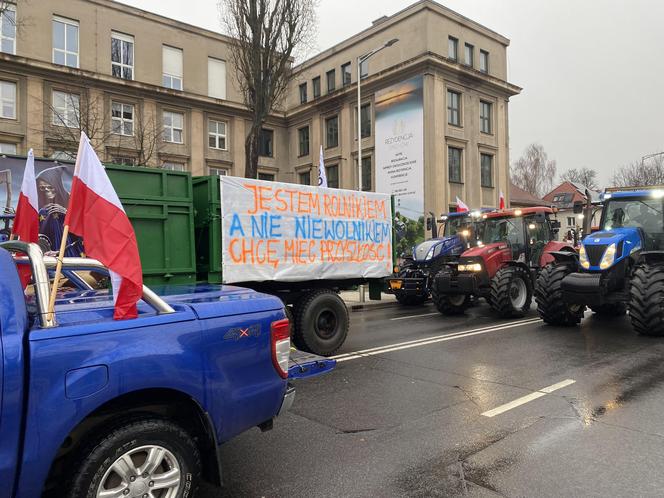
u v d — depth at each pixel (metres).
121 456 2.40
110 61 24.61
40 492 2.21
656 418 4.40
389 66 26.73
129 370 2.43
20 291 2.38
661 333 7.89
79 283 4.34
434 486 3.24
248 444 3.97
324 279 7.54
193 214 6.70
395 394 5.23
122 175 6.07
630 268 8.47
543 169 60.56
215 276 6.52
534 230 11.63
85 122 18.80
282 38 18.09
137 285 2.63
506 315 10.37
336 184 30.00
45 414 2.20
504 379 5.72
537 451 3.76
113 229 2.66
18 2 20.44
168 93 26.22
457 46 26.61
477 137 27.19
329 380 5.80
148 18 26.09
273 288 7.23
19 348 2.18
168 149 26.64
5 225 6.44
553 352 7.05
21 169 6.66
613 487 3.19
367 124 27.97
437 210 24.53
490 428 4.23
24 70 21.62
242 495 3.17
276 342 3.10
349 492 3.19
